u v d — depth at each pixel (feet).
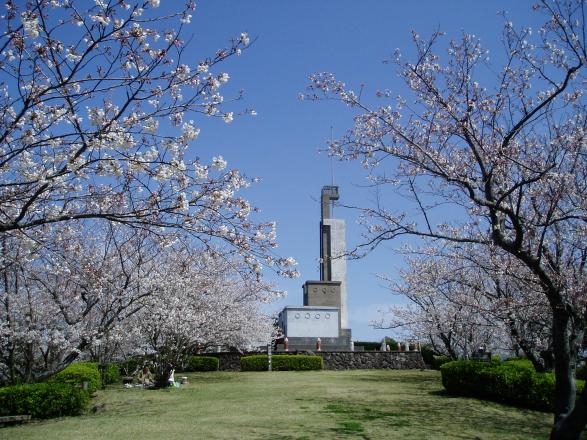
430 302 69.41
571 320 31.04
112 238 42.63
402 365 98.07
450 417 38.47
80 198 22.98
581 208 29.50
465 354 66.59
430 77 32.01
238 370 96.99
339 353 98.02
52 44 19.98
